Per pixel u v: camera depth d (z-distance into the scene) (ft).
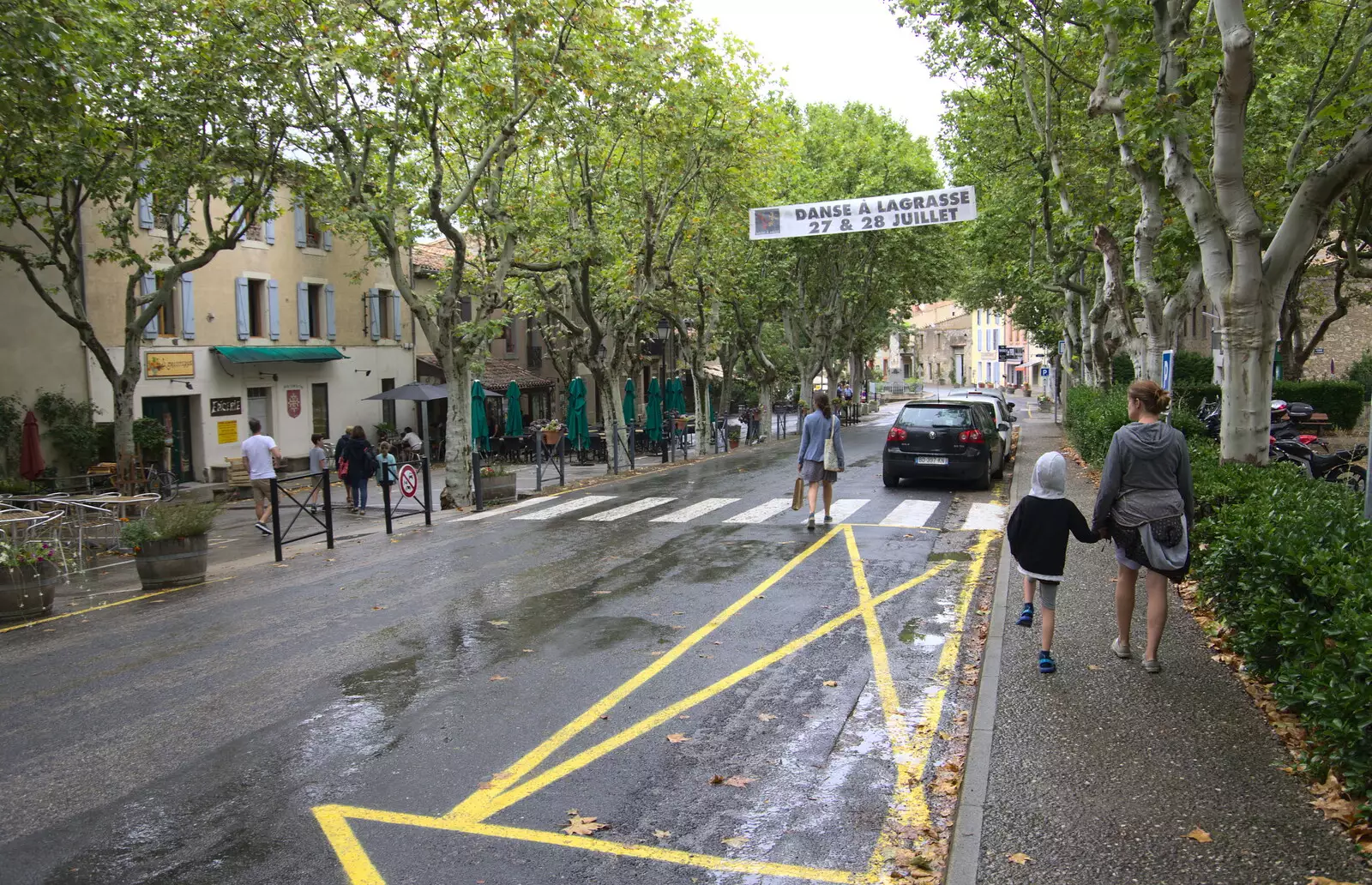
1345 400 86.63
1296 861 11.91
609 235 74.84
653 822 14.76
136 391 76.02
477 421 86.12
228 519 61.67
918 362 399.03
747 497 54.65
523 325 130.93
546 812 15.17
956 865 12.25
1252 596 17.90
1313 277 93.09
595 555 37.52
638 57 58.44
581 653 23.98
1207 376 105.91
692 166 73.10
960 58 61.98
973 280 132.16
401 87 48.75
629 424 98.53
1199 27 39.81
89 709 20.77
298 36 50.60
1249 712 17.16
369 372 102.58
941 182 111.55
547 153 70.64
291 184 61.41
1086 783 14.47
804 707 19.94
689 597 29.91
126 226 52.54
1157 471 19.29
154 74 51.37
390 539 44.73
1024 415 168.35
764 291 111.45
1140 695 18.25
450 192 71.61
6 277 67.56
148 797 16.07
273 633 27.02
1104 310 63.21
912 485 57.98
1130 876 11.80
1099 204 55.57
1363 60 44.42
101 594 35.14
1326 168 27.02
